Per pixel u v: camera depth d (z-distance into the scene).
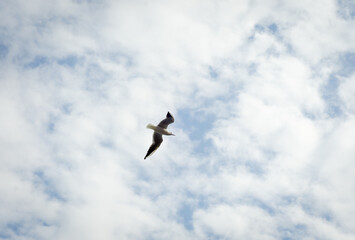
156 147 18.84
